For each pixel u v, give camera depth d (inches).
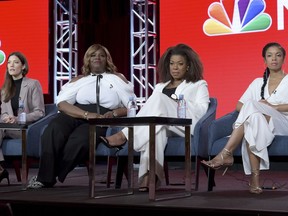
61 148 246.4
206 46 391.5
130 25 420.8
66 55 464.8
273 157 213.0
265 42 374.6
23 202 192.4
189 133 208.4
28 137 263.9
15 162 291.4
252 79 378.3
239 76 382.0
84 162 255.6
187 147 207.6
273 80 246.1
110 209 179.8
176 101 233.6
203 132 228.4
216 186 262.7
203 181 303.3
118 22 464.8
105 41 470.3
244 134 211.3
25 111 282.2
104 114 247.9
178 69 246.5
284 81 242.1
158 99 223.5
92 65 264.1
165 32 404.8
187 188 206.8
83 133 246.7
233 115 240.7
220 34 387.5
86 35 471.5
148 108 222.8
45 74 441.4
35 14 444.5
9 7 450.3
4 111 284.7
